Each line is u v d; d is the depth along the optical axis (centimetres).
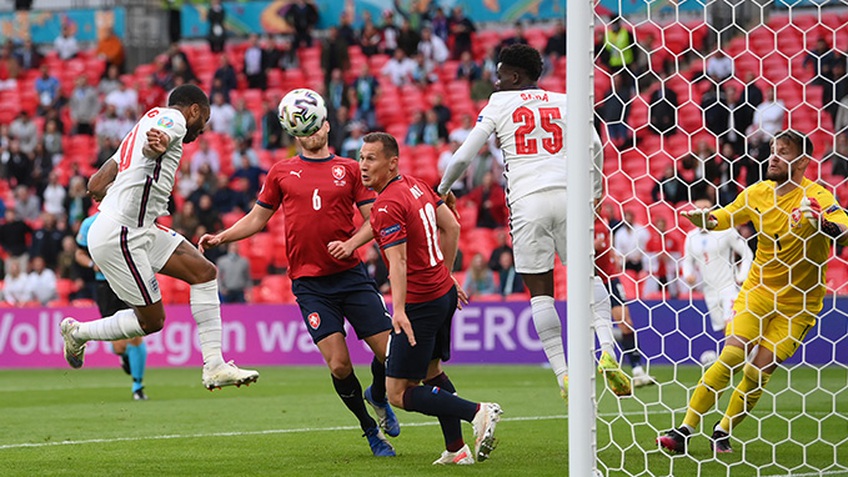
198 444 2742
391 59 7950
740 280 4259
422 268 2247
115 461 2433
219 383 2403
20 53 8800
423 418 3325
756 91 5969
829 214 2284
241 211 6975
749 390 2405
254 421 3325
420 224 2230
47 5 9488
